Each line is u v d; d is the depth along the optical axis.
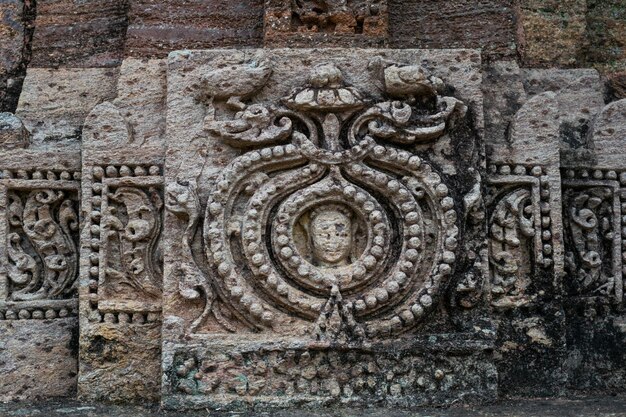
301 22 5.30
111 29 5.54
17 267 4.99
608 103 5.46
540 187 4.97
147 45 5.41
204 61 4.91
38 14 5.59
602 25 5.75
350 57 4.92
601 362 4.97
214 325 4.70
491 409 4.51
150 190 4.93
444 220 4.74
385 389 4.61
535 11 5.52
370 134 4.80
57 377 4.93
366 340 4.64
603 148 5.12
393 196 4.76
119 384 4.79
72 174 5.06
